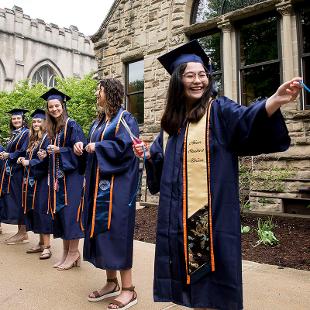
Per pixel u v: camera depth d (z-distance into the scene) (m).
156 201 9.12
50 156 4.36
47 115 4.48
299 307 2.90
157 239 2.08
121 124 3.20
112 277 3.21
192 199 1.99
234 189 1.92
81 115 14.02
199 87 2.13
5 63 27.53
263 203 7.14
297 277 3.67
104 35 11.24
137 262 4.36
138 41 10.16
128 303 2.94
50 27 30.62
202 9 9.25
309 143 6.83
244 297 3.12
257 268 4.01
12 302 3.11
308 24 7.37
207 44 8.95
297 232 5.46
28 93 15.64
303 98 7.31
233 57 8.34
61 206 4.19
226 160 1.94
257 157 7.33
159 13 9.66
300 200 6.79
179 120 2.16
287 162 7.05
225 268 1.85
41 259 4.56
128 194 3.09
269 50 7.90
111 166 3.08
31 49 29.22
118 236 3.00
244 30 8.37
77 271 4.03
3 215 5.86
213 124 2.02
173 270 2.00
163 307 2.96
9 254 4.84
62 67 31.22
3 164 6.00
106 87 3.31
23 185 5.22
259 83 8.04
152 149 2.41
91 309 2.95
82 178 4.31
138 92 10.34
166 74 9.38
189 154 2.04
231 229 1.89
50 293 3.33
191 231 1.96
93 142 3.30
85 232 3.23
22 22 28.80
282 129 1.80
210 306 1.89
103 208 3.07
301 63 7.38
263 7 7.70
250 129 1.81
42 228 4.51
